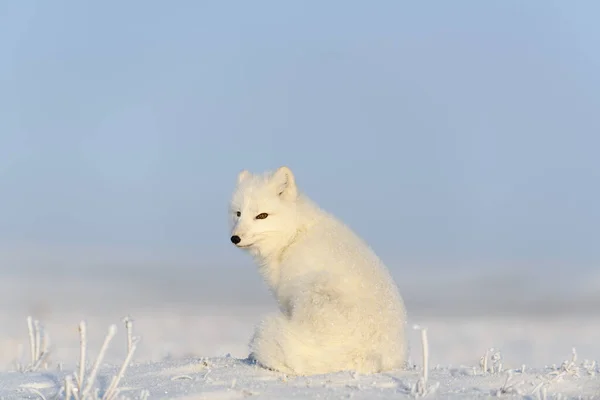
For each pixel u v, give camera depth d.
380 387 9.82
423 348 9.73
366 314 11.07
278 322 11.27
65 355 23.64
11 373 12.24
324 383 10.05
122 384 10.53
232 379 10.48
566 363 11.34
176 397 9.32
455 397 9.27
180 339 31.12
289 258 12.73
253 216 13.35
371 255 12.20
